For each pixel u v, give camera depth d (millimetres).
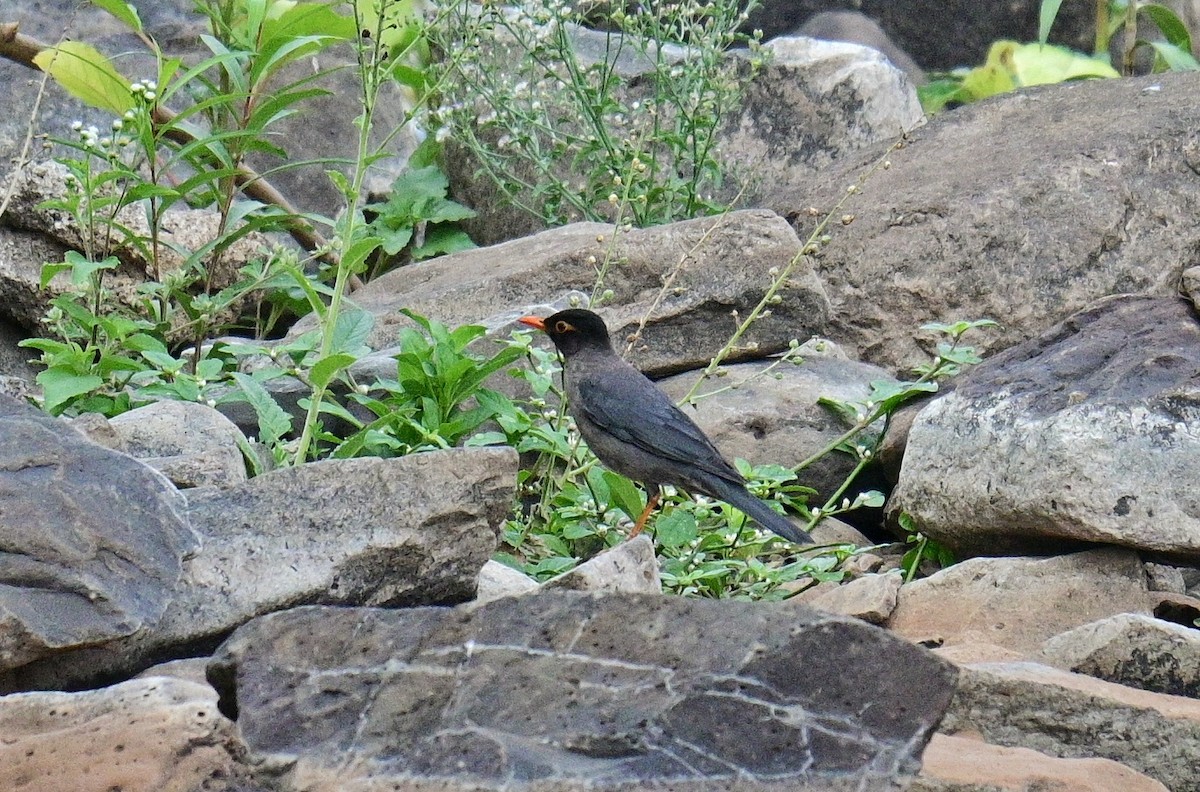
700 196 17156
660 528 10727
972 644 9102
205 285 13523
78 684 7348
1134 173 14797
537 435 11852
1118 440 10398
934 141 16031
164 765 5926
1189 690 8578
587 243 14102
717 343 13742
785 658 6227
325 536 8117
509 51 17219
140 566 7398
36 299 13484
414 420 11688
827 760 6043
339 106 17359
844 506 12289
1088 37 24438
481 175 17156
